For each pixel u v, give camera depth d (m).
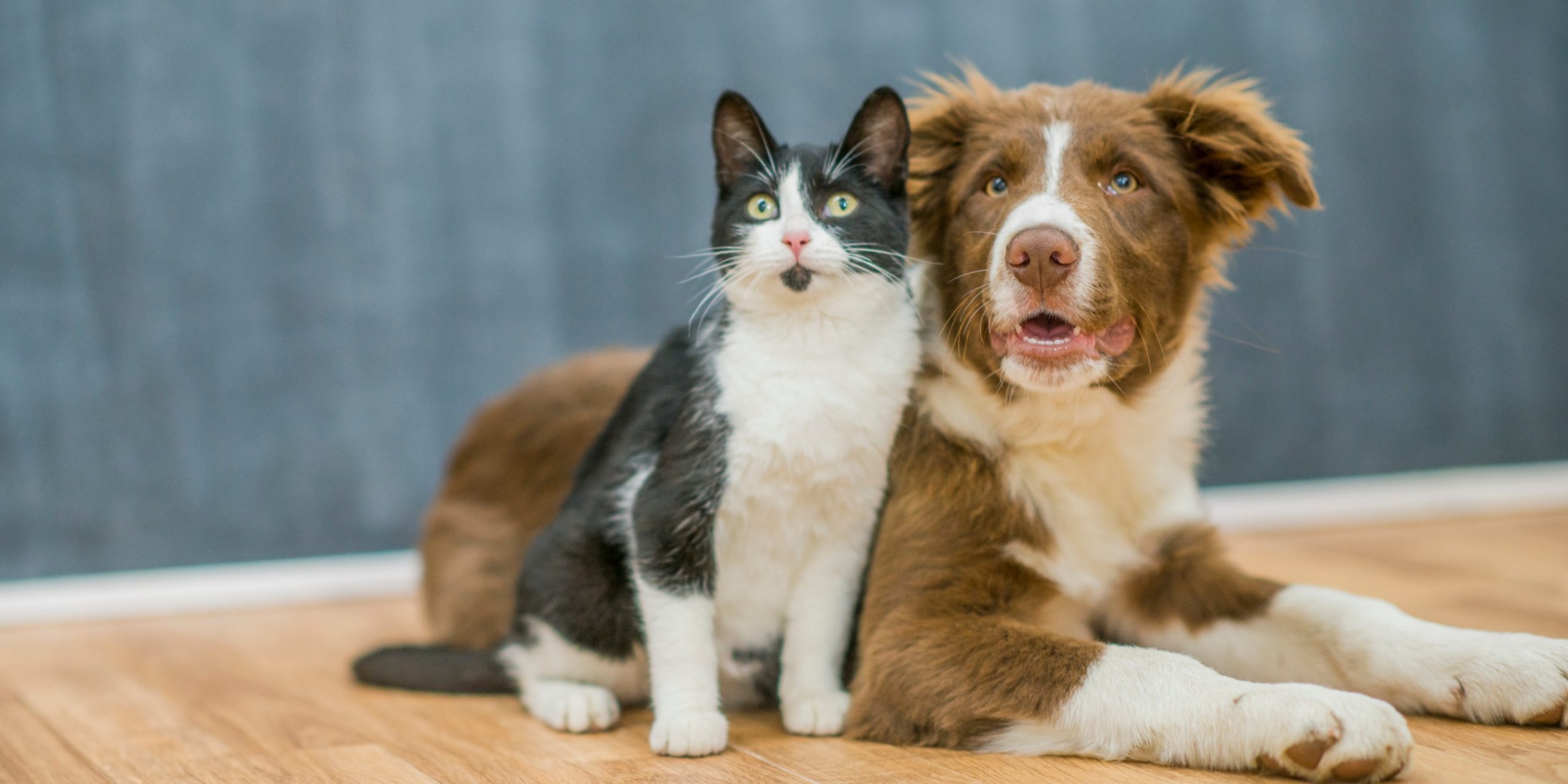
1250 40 4.84
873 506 2.15
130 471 3.92
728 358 2.07
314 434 4.10
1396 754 1.68
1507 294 5.08
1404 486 4.95
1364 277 4.93
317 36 4.09
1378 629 2.10
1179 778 1.79
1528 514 4.57
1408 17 4.97
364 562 4.14
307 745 2.19
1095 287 2.03
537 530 2.66
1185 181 2.31
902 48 4.64
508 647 2.41
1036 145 2.20
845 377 2.05
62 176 3.85
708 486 2.02
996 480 2.20
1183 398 2.36
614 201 4.42
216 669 2.92
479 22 4.27
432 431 4.22
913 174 2.34
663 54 4.45
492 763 2.01
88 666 3.00
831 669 2.17
